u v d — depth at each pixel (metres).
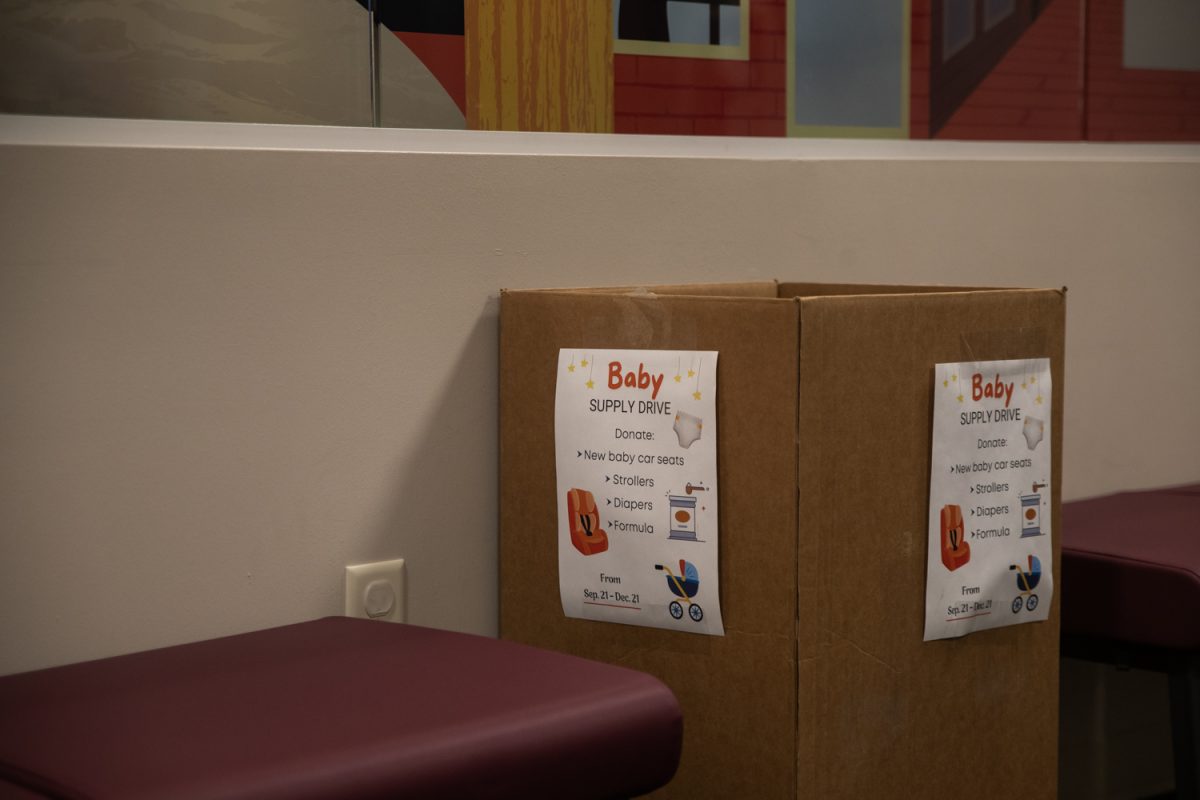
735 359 1.27
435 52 1.50
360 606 1.46
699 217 1.70
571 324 1.41
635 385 1.34
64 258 1.27
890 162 1.87
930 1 1.91
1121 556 1.58
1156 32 2.16
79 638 1.30
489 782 0.99
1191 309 2.23
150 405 1.33
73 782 0.90
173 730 1.00
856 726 1.29
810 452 1.24
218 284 1.36
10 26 1.25
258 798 0.89
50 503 1.28
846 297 1.25
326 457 1.44
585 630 1.41
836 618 1.27
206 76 1.35
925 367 1.31
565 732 1.04
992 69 1.99
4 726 1.02
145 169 1.31
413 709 1.05
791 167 1.78
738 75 1.74
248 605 1.40
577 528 1.40
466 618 1.55
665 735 1.11
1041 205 2.04
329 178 1.42
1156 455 2.22
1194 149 2.23
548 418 1.44
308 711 1.04
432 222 1.49
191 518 1.36
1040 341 1.40
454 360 1.52
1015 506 1.39
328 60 1.43
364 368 1.46
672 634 1.34
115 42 1.30
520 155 1.55
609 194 1.62
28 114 1.26
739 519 1.28
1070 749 2.11
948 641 1.36
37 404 1.27
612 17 1.62
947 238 1.94
